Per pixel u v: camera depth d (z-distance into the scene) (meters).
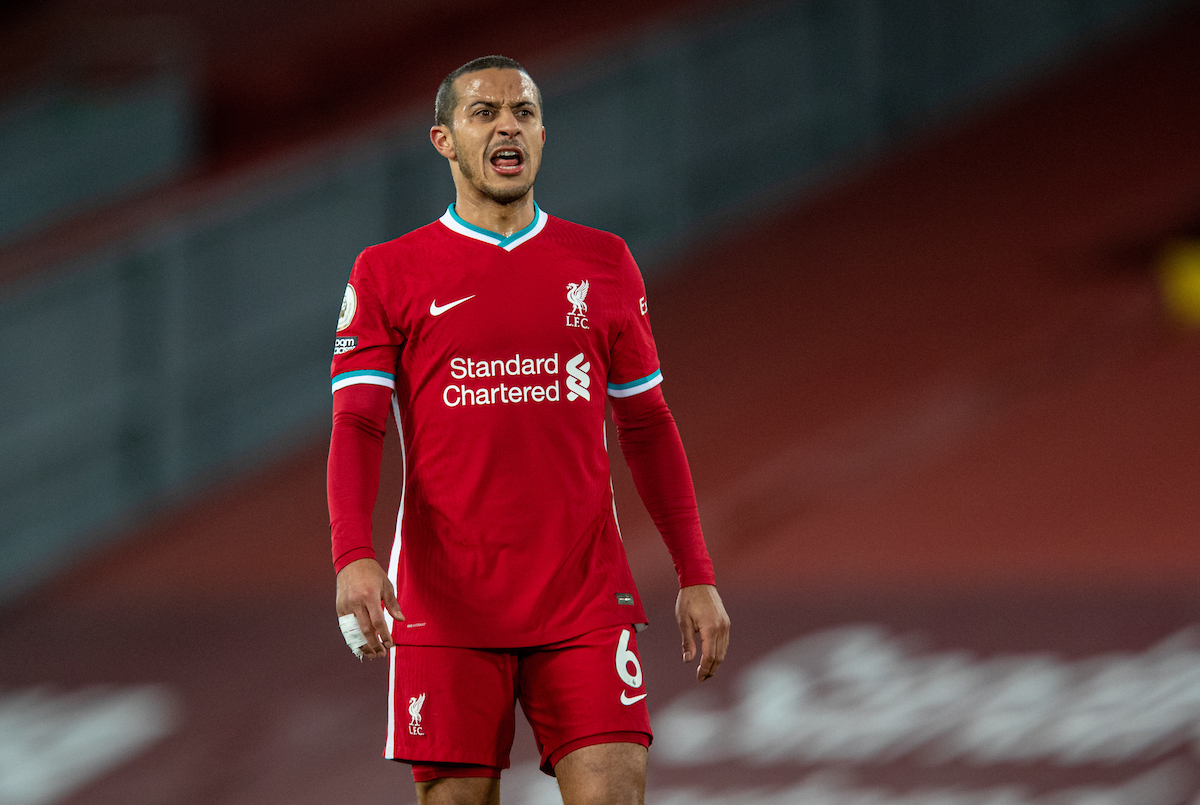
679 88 54.00
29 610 39.59
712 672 11.08
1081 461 36.00
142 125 50.91
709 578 11.20
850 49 58.72
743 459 38.84
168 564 40.78
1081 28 65.69
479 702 10.70
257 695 31.50
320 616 35.22
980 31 62.22
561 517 10.70
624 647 10.79
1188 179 51.75
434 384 10.67
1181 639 26.59
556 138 50.34
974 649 27.59
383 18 59.19
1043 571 30.52
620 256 11.15
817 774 24.56
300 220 46.38
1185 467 34.59
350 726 29.48
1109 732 24.17
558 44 54.62
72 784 29.20
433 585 10.77
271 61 56.19
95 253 42.50
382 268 10.80
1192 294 43.56
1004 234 50.75
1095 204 51.50
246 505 43.72
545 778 25.36
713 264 53.66
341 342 10.80
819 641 28.98
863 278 49.88
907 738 25.06
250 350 45.66
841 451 38.38
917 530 33.91
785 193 57.44
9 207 48.09
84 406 42.53
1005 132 59.56
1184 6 66.94
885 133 59.94
